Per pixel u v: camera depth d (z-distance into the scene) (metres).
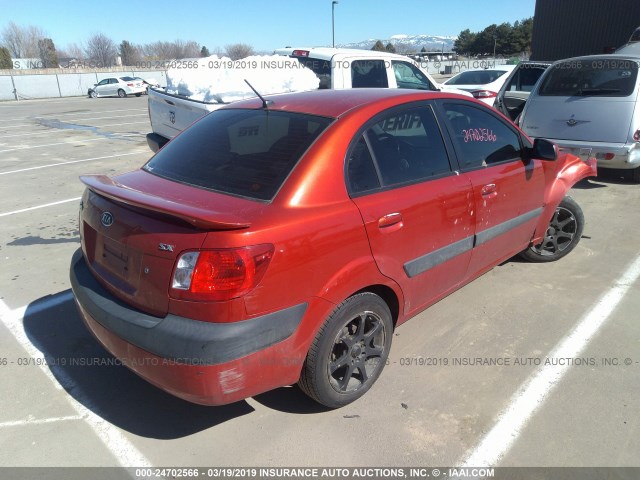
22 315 3.75
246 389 2.24
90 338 3.46
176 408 2.78
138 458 2.44
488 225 3.43
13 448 2.49
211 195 2.46
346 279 2.46
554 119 7.02
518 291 4.05
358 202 2.54
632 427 2.58
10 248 5.06
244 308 2.12
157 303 2.24
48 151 10.98
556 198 4.16
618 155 6.53
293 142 2.60
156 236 2.21
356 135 2.64
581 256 4.74
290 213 2.29
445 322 3.60
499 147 3.58
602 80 6.72
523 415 2.68
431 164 3.03
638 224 5.59
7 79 34.25
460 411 2.71
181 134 3.26
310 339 2.39
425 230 2.88
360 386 2.77
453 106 3.31
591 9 20.38
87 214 2.70
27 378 3.03
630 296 3.95
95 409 2.78
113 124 16.44
